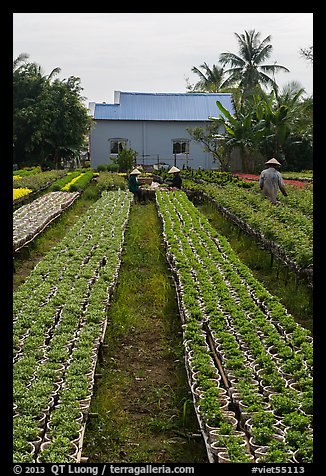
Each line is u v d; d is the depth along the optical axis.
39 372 7.63
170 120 49.78
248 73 54.25
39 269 12.99
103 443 6.93
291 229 14.64
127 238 18.38
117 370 9.02
